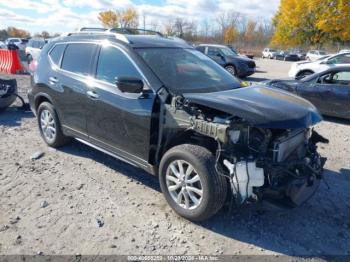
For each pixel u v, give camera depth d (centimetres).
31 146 548
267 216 361
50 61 511
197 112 335
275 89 418
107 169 465
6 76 1438
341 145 614
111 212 359
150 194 399
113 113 398
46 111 526
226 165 315
